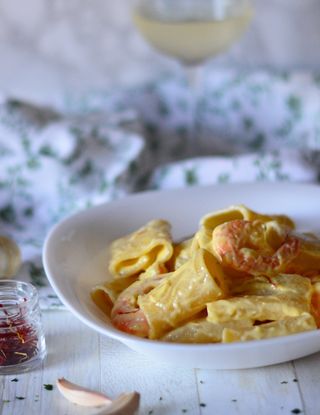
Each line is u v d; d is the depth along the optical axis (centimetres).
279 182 76
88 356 62
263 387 58
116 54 104
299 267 63
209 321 59
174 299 59
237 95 97
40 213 83
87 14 102
